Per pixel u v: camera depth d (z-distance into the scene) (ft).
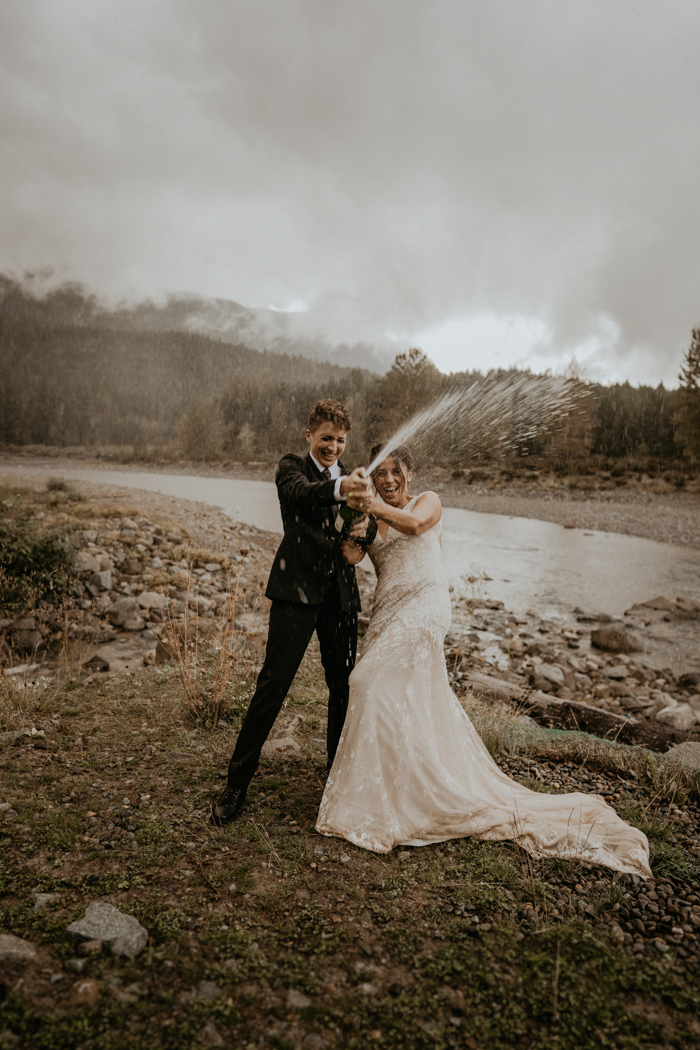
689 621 30.53
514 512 78.07
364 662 9.36
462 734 9.90
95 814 8.95
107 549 28.73
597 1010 5.72
